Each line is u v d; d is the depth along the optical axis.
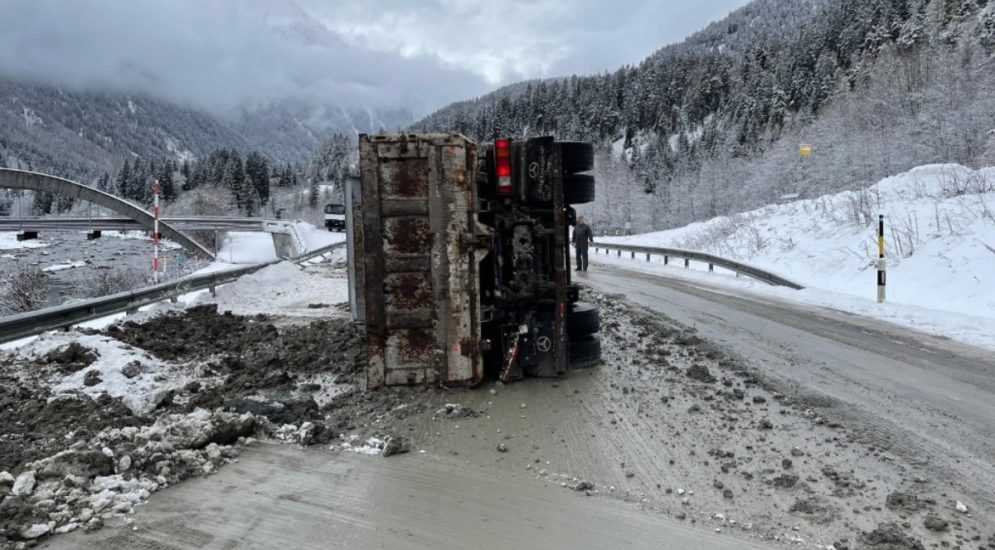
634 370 6.77
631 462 4.34
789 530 3.38
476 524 3.50
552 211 6.48
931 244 14.74
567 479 4.09
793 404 5.57
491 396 5.84
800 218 22.78
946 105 34.09
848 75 81.12
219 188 109.88
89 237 56.69
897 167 32.97
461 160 5.82
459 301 5.91
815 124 52.47
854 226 18.72
